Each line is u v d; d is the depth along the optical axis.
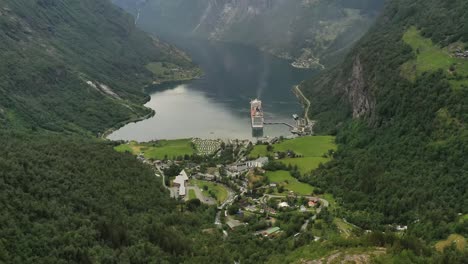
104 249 177.50
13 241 160.12
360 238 179.88
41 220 180.12
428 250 171.75
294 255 181.50
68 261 164.62
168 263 184.12
